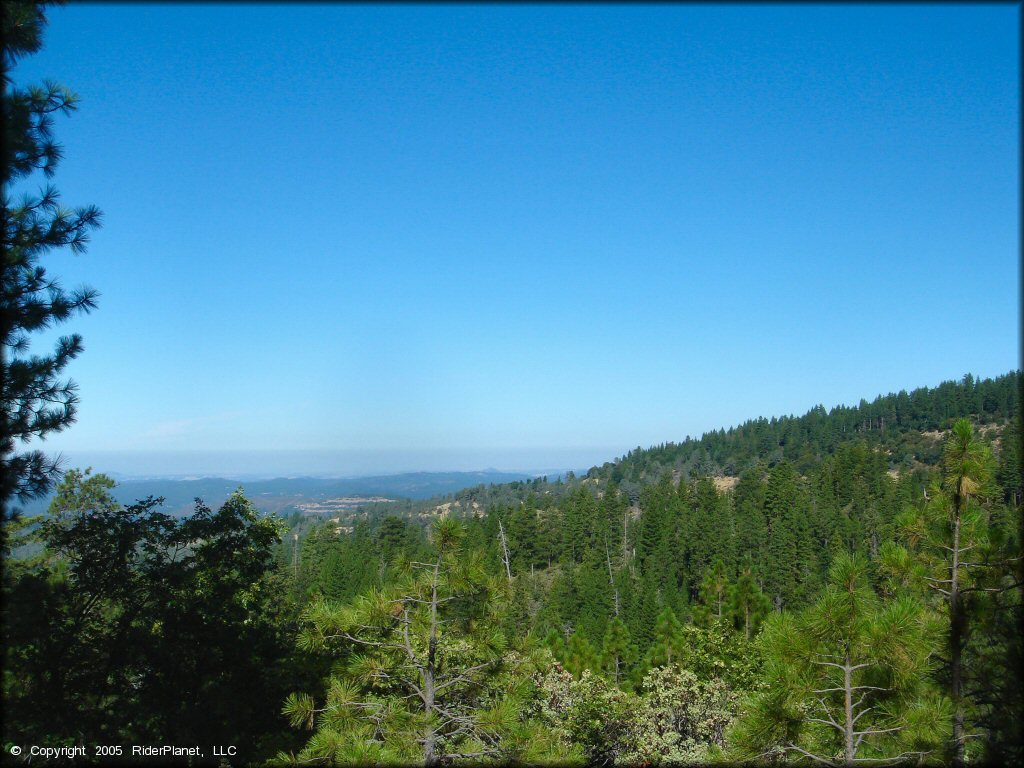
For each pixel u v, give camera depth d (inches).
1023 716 241.9
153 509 585.9
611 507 3491.6
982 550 334.0
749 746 262.8
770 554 2486.5
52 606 445.7
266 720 538.3
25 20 324.2
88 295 380.8
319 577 2118.6
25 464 347.6
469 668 349.1
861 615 256.5
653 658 1059.9
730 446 6117.1
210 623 546.3
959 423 350.9
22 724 405.7
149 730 469.1
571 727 519.5
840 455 3932.1
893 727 265.7
